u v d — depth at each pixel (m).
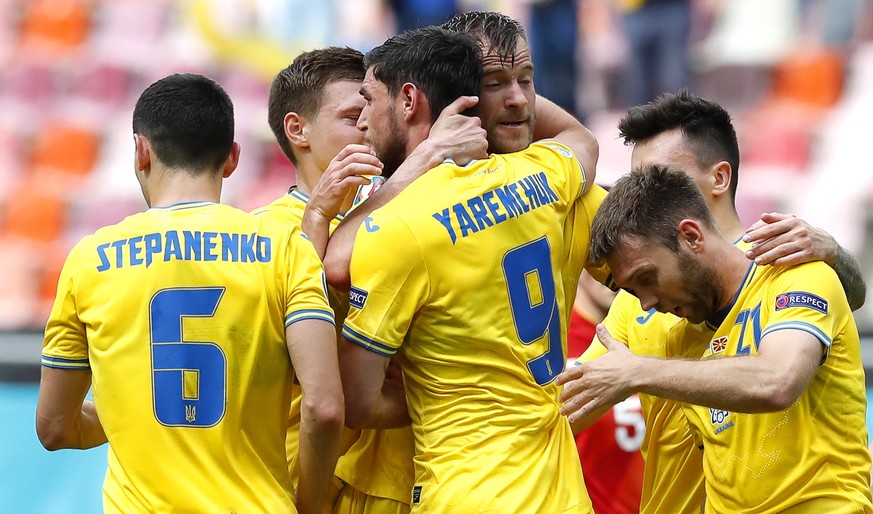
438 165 9.65
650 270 9.61
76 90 42.31
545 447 9.71
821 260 9.63
